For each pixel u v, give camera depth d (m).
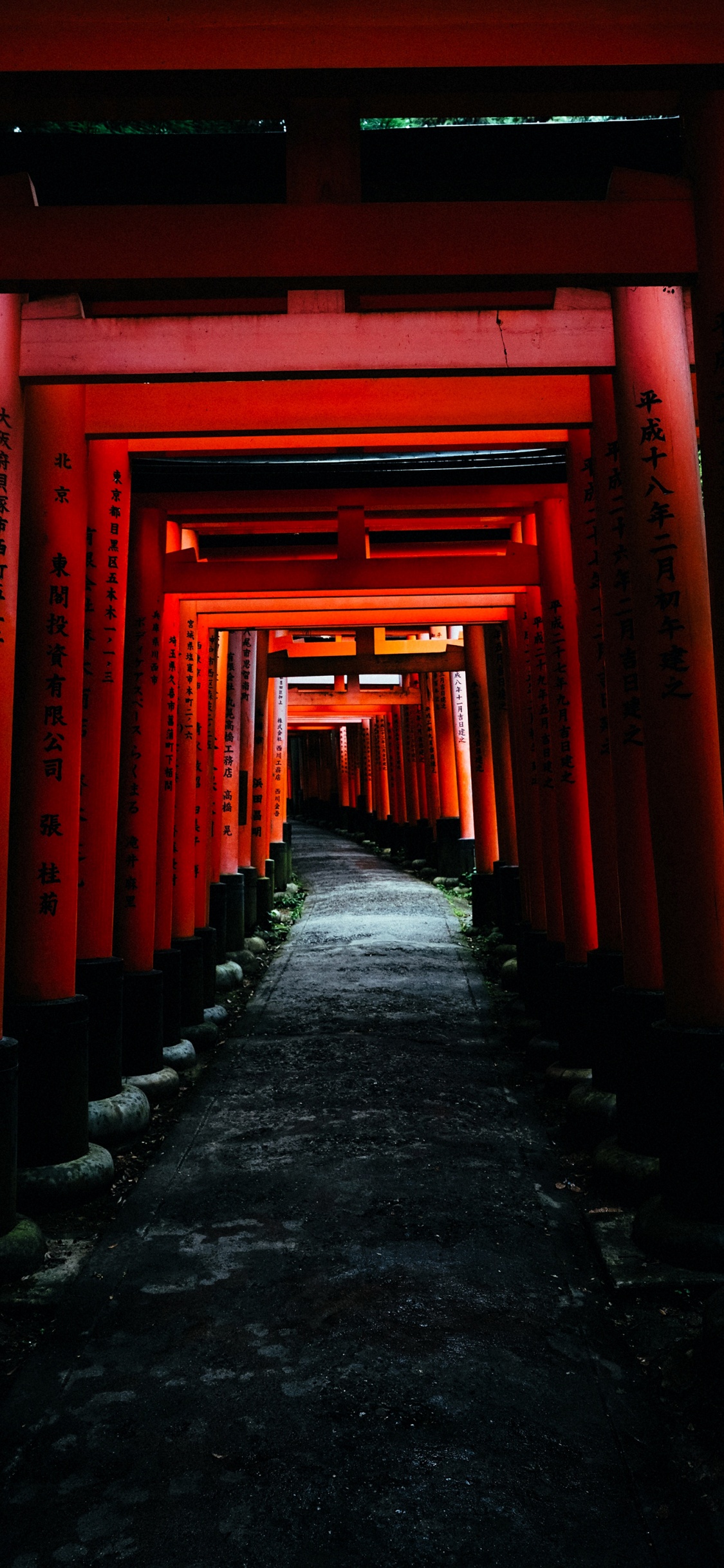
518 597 7.46
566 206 3.10
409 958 10.01
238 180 3.88
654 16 2.88
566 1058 5.49
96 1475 2.40
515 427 4.54
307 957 10.36
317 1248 3.65
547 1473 2.37
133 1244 3.73
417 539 7.75
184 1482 2.36
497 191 3.94
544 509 6.04
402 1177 4.31
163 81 2.84
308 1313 3.18
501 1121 5.06
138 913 5.76
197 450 5.35
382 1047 6.58
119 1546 2.16
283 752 15.74
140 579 6.18
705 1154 3.40
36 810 4.27
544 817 6.28
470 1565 2.08
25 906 4.27
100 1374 2.85
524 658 7.35
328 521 7.15
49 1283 3.40
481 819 11.20
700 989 3.52
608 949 4.80
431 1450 2.46
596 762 4.87
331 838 27.75
